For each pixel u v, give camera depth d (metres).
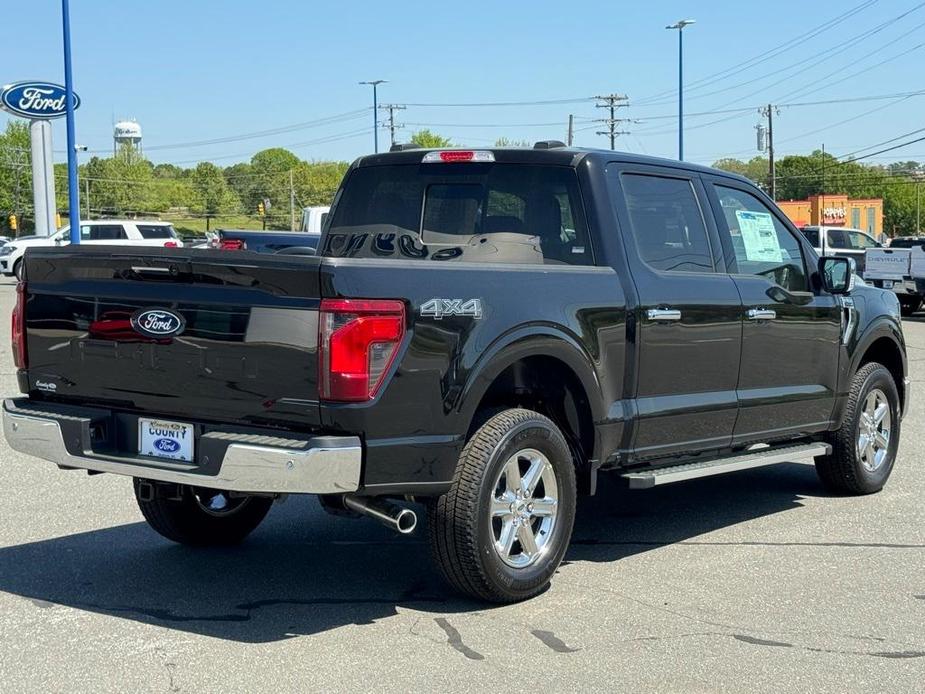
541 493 5.43
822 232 31.28
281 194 151.00
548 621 5.02
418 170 6.48
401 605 5.24
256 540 6.44
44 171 39.78
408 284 4.71
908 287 25.52
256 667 4.44
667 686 4.27
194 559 6.02
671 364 6.05
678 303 6.06
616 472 5.95
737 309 6.45
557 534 5.40
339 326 4.51
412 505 7.46
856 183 129.25
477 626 4.95
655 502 7.57
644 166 6.23
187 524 6.06
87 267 5.08
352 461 4.53
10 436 5.28
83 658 4.53
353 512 5.00
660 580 5.69
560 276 5.46
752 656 4.60
